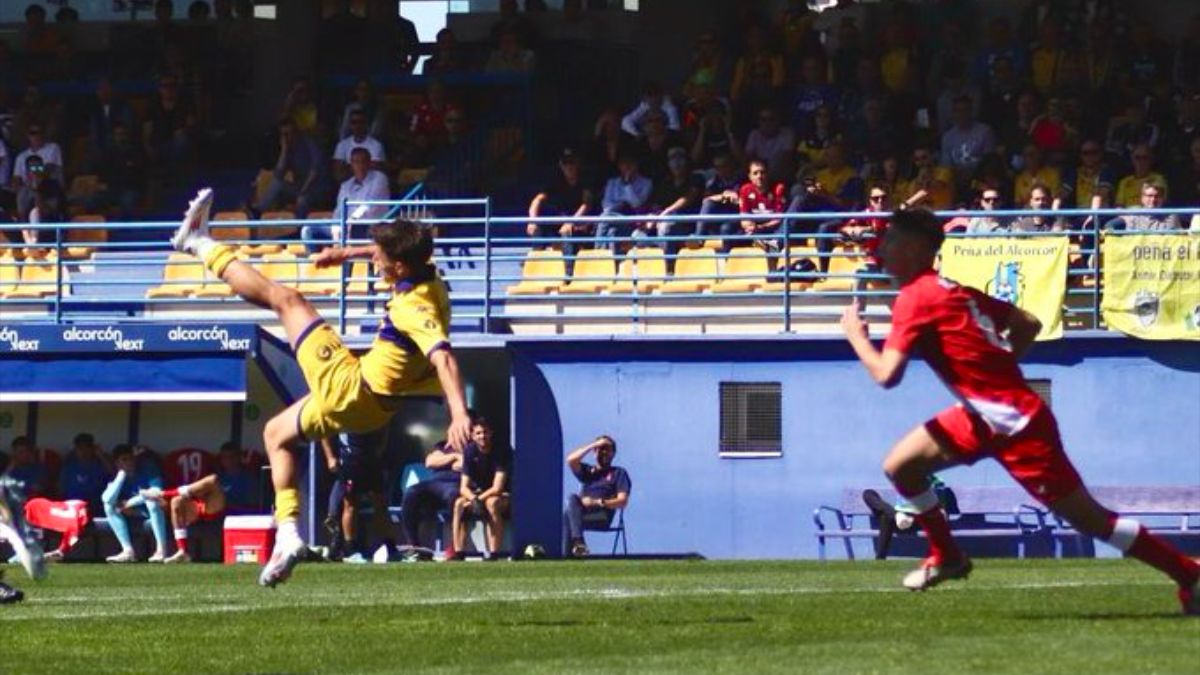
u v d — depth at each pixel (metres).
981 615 18.02
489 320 45.03
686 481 43.47
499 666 14.88
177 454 45.53
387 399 18.77
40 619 20.20
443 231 50.53
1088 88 49.72
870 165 47.47
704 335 43.44
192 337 43.91
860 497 42.81
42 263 47.00
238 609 21.48
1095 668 13.73
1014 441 17.31
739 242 46.41
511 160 54.03
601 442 43.22
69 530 43.22
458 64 55.88
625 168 48.16
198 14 58.69
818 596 21.38
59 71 58.56
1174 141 46.72
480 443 42.44
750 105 51.16
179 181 54.78
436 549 43.41
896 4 52.16
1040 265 42.59
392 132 53.69
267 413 45.69
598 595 22.95
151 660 16.05
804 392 43.25
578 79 56.09
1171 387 42.47
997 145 48.62
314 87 56.41
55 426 46.38
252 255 48.56
